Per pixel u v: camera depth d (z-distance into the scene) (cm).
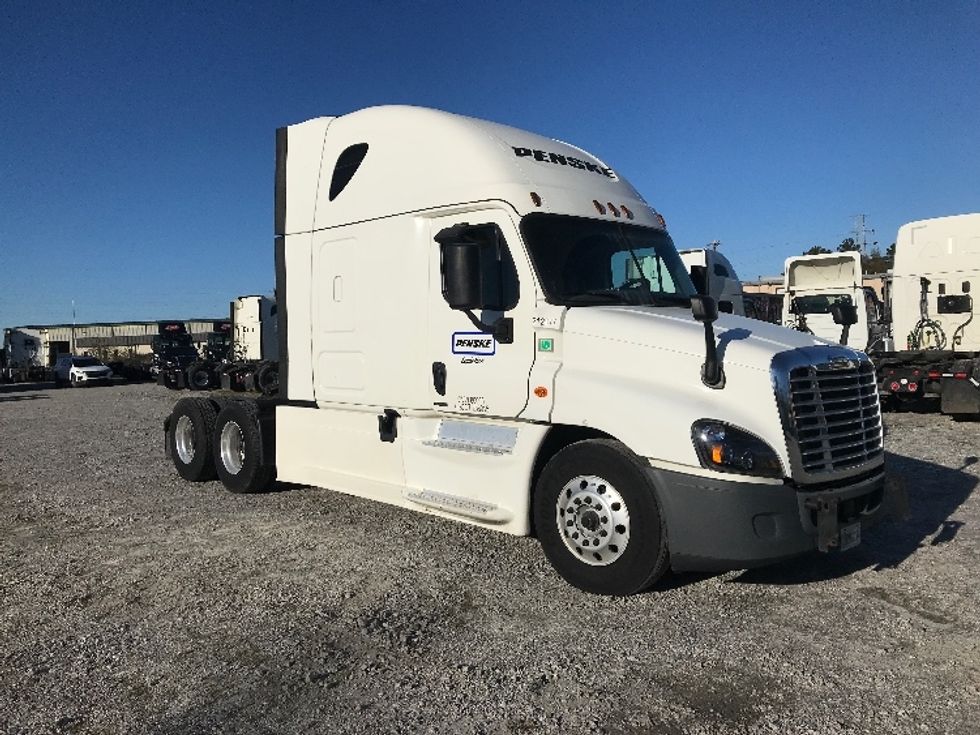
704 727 337
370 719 349
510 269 547
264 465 800
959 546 584
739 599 486
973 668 386
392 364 628
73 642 440
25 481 947
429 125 616
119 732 342
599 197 606
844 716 343
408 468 627
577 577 503
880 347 1554
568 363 521
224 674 396
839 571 535
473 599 495
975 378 1228
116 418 1823
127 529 694
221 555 605
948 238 1393
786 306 1836
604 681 380
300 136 734
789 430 453
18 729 345
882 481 508
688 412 457
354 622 460
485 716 350
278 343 760
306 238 717
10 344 6272
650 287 595
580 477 502
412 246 610
